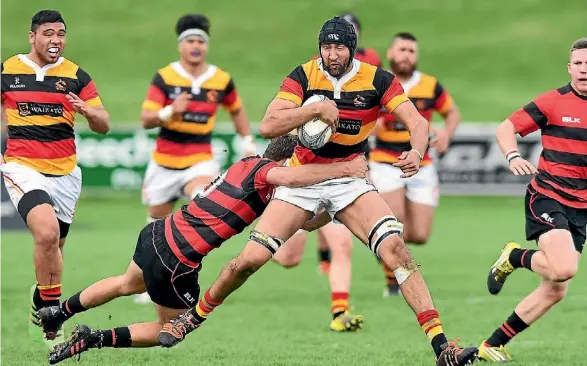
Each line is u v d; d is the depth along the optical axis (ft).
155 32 416.87
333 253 111.86
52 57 95.14
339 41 77.30
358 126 80.38
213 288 79.30
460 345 98.73
